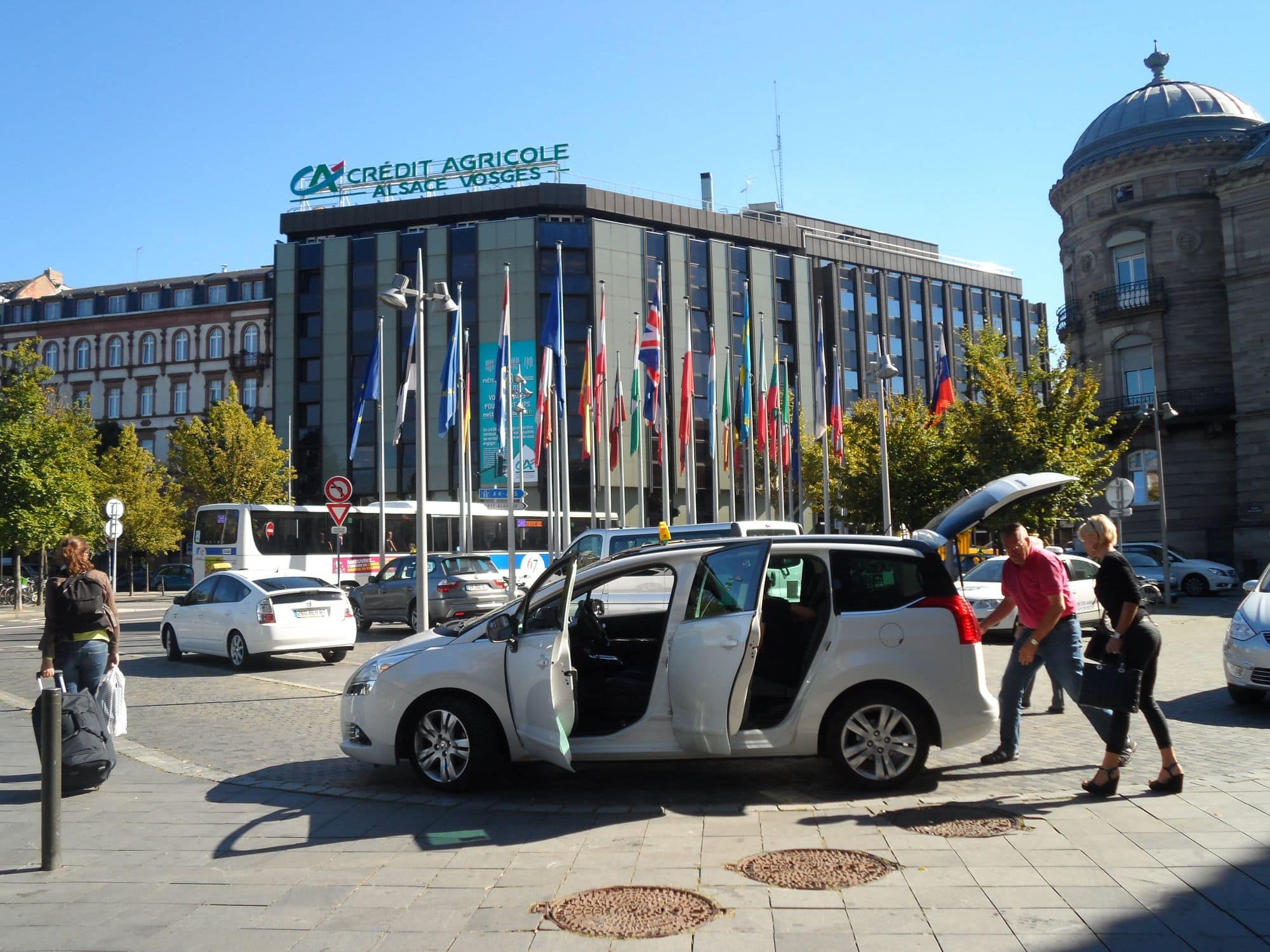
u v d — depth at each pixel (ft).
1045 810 20.21
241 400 212.64
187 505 170.19
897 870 16.58
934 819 19.72
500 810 21.40
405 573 71.67
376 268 186.19
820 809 20.83
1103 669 21.66
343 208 191.83
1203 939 13.50
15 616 105.50
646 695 23.13
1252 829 18.66
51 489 107.65
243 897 16.14
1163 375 123.13
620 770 25.20
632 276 184.03
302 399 187.32
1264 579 38.32
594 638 25.27
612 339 179.73
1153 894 15.23
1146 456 124.16
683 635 21.56
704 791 22.86
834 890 15.66
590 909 15.11
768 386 128.16
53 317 226.38
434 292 63.67
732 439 111.65
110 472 164.04
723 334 192.85
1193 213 122.62
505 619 23.25
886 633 22.04
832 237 221.87
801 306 204.13
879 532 107.45
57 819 18.03
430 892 16.16
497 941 14.01
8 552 138.00
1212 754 26.12
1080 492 86.38
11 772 26.55
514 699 22.22
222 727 33.50
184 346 216.33
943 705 21.95
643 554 22.43
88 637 25.68
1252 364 116.67
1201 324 121.80
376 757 23.52
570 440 174.70
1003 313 252.01
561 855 17.98
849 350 218.38
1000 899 15.15
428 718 23.22
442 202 187.93
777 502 178.40
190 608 55.52
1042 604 24.06
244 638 51.55
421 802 22.22
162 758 28.07
